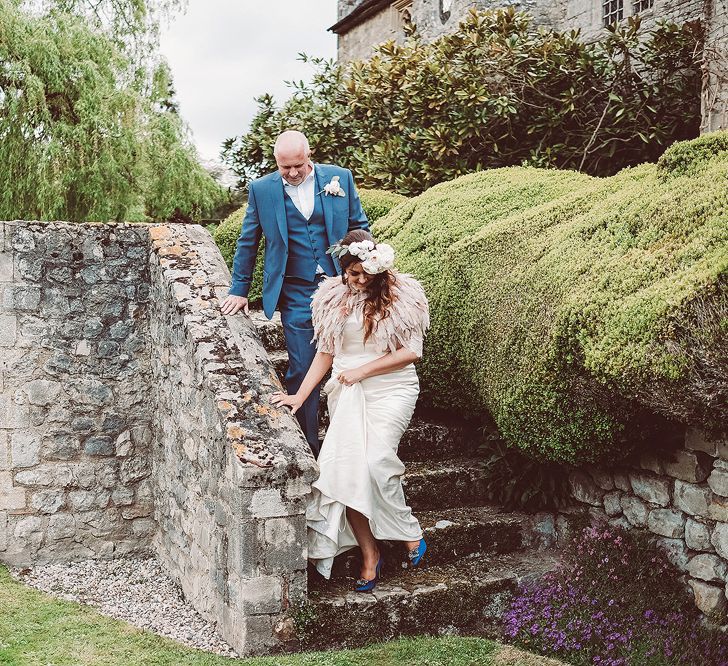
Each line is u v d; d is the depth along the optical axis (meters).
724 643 3.62
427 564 4.44
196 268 5.13
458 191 6.51
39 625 4.14
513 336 4.45
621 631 3.76
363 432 3.93
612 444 4.06
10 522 5.48
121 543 5.72
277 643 3.72
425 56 10.08
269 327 5.93
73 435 5.61
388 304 3.95
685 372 3.31
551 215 5.04
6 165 13.65
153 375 5.66
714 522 3.80
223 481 3.95
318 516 3.89
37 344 5.49
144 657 3.66
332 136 10.35
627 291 3.79
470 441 5.35
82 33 14.25
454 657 3.63
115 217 14.54
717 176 4.08
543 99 9.38
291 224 4.46
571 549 4.43
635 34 9.39
